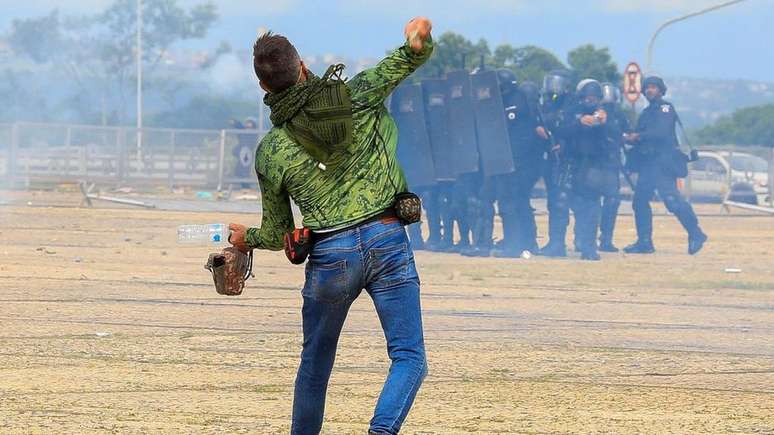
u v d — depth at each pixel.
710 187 87.94
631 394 20.22
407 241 14.56
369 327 27.03
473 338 25.88
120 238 50.47
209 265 15.04
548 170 48.62
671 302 32.97
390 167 14.47
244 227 15.04
